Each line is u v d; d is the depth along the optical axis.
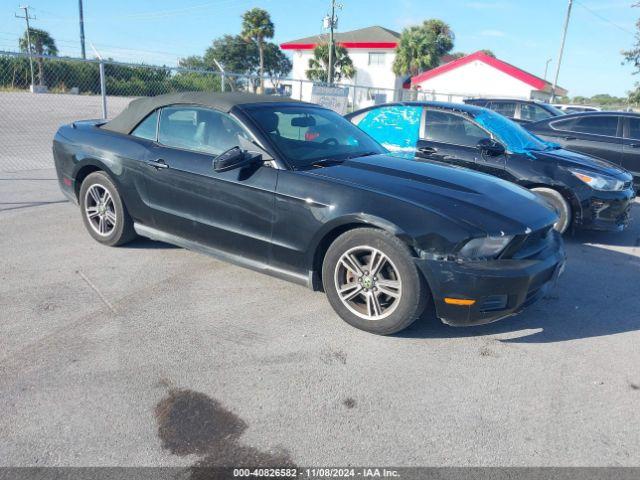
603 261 5.36
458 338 3.52
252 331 3.51
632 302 4.29
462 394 2.90
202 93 4.41
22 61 14.52
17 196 6.96
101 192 4.93
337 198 3.44
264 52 48.97
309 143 4.07
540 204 3.65
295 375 3.02
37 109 19.27
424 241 3.14
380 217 3.25
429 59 35.88
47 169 9.12
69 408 2.65
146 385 2.86
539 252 3.42
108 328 3.46
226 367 3.07
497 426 2.64
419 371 3.11
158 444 2.43
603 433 2.62
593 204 5.75
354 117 7.26
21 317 3.56
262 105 4.23
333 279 3.55
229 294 4.07
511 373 3.13
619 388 3.02
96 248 4.98
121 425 2.54
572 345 3.51
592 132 8.88
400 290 3.28
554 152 6.26
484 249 3.14
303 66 48.78
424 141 6.51
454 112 6.43
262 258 3.89
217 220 4.04
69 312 3.67
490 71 31.38
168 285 4.19
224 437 2.49
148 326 3.51
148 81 13.98
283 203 3.63
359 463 2.36
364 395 2.85
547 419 2.71
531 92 30.52
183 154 4.21
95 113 18.64
